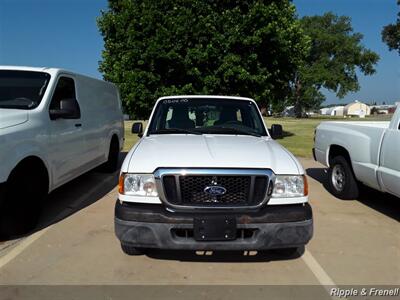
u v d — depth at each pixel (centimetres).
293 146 1369
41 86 535
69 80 610
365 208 600
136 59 1476
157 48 1392
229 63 1418
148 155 375
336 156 676
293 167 366
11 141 429
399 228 507
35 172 486
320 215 562
